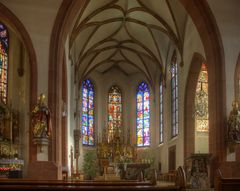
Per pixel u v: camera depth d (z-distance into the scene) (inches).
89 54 1470.2
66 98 1047.6
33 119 755.4
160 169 1489.9
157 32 1349.7
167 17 1166.3
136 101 1747.0
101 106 1727.4
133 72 1770.4
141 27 1374.3
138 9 1228.5
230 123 821.9
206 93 1128.8
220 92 853.2
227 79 861.2
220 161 821.9
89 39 1374.3
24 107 939.3
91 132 1669.5
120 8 1234.6
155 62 1472.7
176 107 1298.0
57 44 810.2
